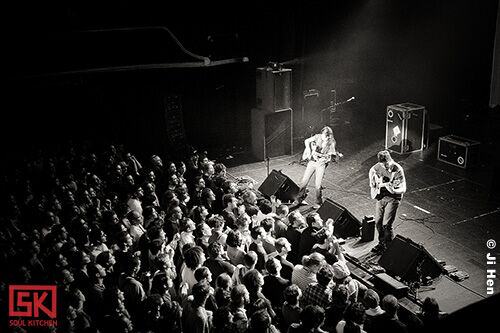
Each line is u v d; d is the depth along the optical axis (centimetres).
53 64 1270
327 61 1631
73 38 1277
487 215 1024
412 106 1377
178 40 1390
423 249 779
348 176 1246
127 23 1334
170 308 542
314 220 775
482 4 1628
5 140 1324
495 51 1634
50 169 1062
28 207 881
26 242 709
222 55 1463
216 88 1520
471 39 1672
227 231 821
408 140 1362
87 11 1286
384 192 876
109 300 540
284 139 1418
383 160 880
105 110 1412
